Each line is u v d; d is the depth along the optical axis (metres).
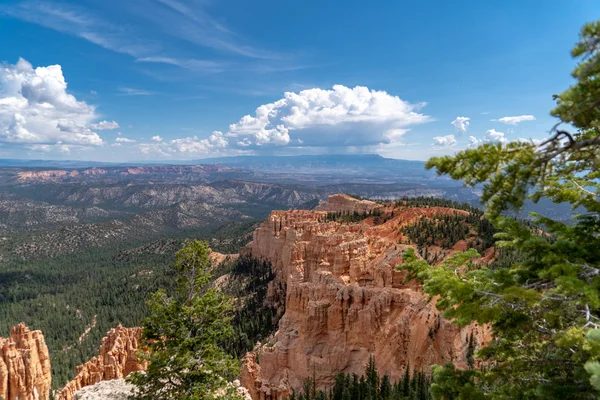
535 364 15.85
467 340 51.78
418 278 18.16
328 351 67.06
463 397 15.08
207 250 34.53
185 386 31.80
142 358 32.34
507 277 15.29
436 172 12.98
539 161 11.42
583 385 13.45
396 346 58.94
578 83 10.70
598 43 10.14
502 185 11.77
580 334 11.66
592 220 15.86
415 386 49.78
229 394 32.38
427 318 57.47
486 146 11.90
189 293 33.75
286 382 64.88
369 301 66.19
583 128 14.06
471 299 14.73
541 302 14.03
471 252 18.25
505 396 15.01
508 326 15.61
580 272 13.27
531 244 14.88
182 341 31.67
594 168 14.87
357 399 53.88
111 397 35.03
